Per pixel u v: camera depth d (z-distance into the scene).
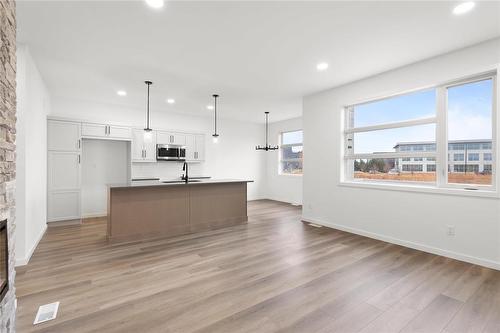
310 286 2.44
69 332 1.76
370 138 4.28
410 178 3.78
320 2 2.22
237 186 5.14
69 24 2.54
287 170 8.01
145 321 1.89
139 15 2.41
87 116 5.55
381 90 3.90
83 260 3.09
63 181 4.89
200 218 4.66
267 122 8.25
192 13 2.38
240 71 3.82
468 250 3.03
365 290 2.36
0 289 1.55
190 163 7.08
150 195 4.15
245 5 2.26
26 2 2.18
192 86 4.53
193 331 1.79
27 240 3.07
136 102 5.68
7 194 1.74
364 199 4.16
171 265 2.95
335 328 1.83
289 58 3.36
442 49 3.10
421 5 2.25
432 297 2.24
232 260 3.11
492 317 1.96
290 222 5.16
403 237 3.65
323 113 4.83
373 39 2.86
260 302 2.16
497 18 2.44
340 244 3.72
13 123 1.88
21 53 2.92
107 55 3.26
